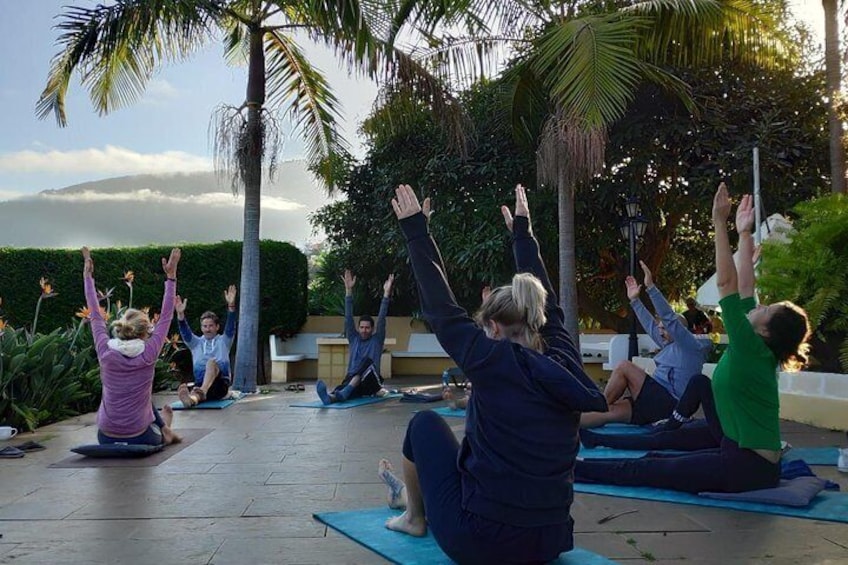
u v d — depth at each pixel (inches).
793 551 139.4
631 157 523.2
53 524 160.9
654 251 607.5
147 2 421.1
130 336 247.1
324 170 530.9
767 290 318.3
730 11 432.5
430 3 442.9
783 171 505.0
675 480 179.3
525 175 554.3
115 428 243.0
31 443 260.5
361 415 344.2
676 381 276.7
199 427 306.2
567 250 437.1
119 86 489.7
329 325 665.0
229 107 465.4
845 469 210.5
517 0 462.0
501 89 506.9
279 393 458.3
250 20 470.3
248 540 148.4
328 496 186.1
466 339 113.7
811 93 515.2
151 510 172.4
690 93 487.2
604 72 368.8
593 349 576.7
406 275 637.3
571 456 116.2
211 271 613.3
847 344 303.7
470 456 117.0
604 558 133.6
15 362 309.3
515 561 113.5
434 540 142.9
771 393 169.2
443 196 573.3
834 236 311.4
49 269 582.2
